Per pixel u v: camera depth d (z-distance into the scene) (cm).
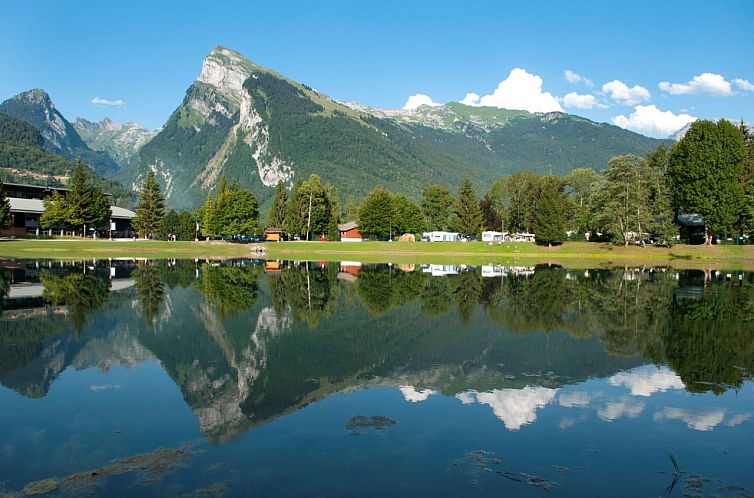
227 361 1742
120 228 13500
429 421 1219
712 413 1291
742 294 3622
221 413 1263
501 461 1013
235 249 9775
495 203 14238
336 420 1223
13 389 1446
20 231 10969
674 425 1210
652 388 1484
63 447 1066
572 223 10575
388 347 1961
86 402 1340
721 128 7875
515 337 2155
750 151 8662
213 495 873
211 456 1027
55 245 8938
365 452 1046
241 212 11594
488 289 3859
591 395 1420
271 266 6309
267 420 1220
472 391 1448
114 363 1711
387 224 12169
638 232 8700
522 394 1423
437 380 1550
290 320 2500
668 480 945
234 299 3186
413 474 954
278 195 13512
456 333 2227
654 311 2836
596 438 1131
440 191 15425
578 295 3522
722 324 2461
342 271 5600
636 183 8494
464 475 953
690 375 1620
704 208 7800
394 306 2966
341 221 16550
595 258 8275
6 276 4497
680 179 8100
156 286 3825
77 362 1717
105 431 1152
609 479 945
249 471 962
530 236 12000
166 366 1678
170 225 12638
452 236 12650
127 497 865
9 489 892
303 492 887
